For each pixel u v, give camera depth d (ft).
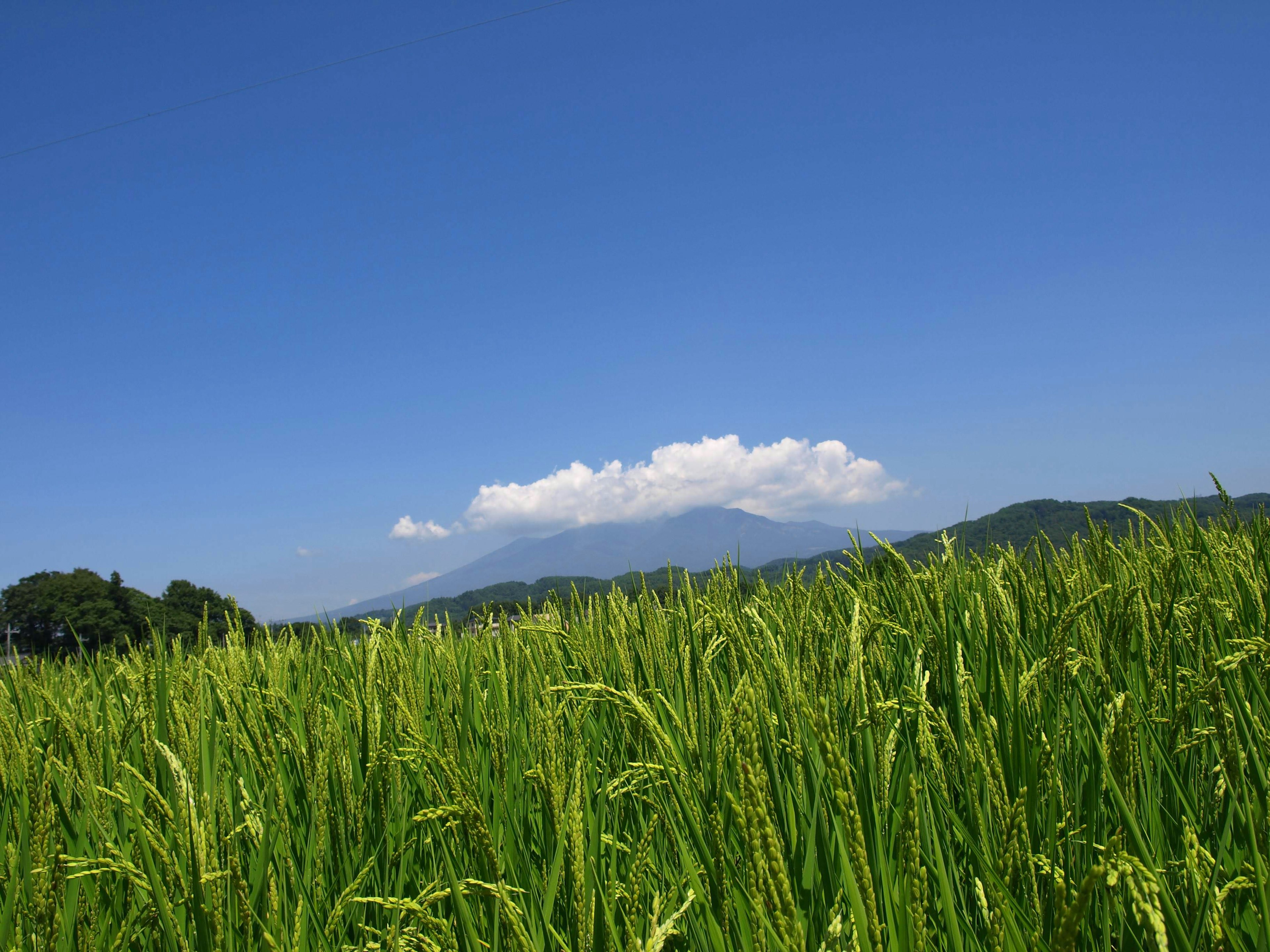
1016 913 4.16
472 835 4.94
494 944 4.91
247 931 5.38
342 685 10.98
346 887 6.30
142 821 5.38
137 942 6.16
